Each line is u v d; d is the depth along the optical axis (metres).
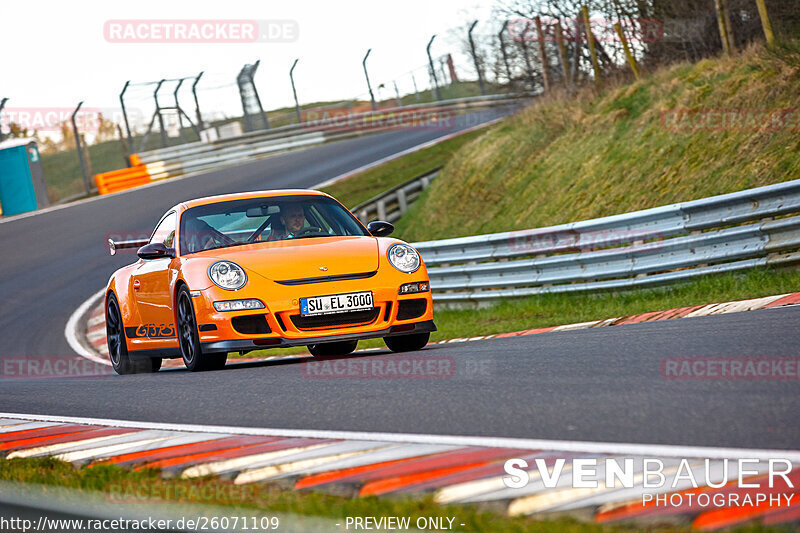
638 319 26.20
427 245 42.31
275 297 21.17
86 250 71.44
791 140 35.91
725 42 48.66
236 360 34.75
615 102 54.34
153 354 26.28
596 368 15.48
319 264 21.83
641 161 45.22
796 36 46.09
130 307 27.19
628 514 7.14
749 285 27.75
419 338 23.64
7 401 21.47
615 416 11.33
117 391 20.31
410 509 7.79
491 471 8.78
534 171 56.25
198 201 26.08
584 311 31.86
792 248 27.83
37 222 86.00
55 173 126.31
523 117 64.94
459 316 39.81
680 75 49.19
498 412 12.39
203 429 13.32
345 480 9.13
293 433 12.15
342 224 25.25
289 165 99.62
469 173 63.78
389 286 21.84
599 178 47.91
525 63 71.69
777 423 10.11
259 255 22.31
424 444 10.52
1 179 95.50
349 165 94.00
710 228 30.19
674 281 31.28
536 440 10.22
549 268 36.44
